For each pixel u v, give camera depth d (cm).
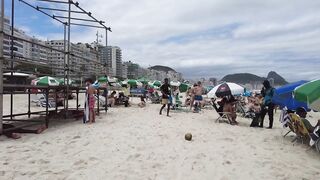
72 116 1089
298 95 632
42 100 1544
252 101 1348
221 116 1091
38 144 637
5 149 585
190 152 598
